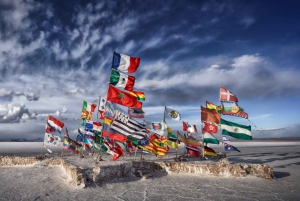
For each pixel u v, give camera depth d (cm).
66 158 2405
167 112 2345
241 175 1828
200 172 1902
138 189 1484
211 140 2247
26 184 1611
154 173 1911
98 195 1344
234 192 1435
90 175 1566
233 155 4097
